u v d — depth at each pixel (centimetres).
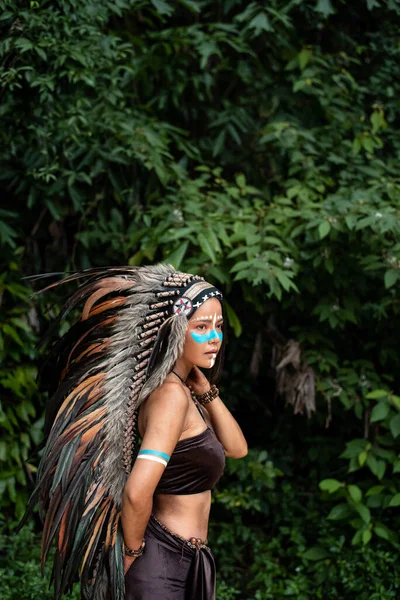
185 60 464
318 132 461
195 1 480
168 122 491
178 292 242
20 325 429
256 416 501
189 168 485
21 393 433
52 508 245
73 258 447
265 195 463
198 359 241
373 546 415
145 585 238
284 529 432
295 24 490
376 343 461
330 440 469
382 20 490
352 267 417
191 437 242
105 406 246
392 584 385
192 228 391
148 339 244
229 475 468
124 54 402
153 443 228
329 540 409
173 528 243
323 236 379
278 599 395
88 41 371
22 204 454
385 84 468
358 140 441
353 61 478
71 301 259
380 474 411
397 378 471
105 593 242
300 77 456
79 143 397
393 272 392
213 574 248
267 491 463
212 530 451
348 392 433
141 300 247
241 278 388
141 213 422
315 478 470
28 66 344
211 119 481
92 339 266
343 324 423
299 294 434
